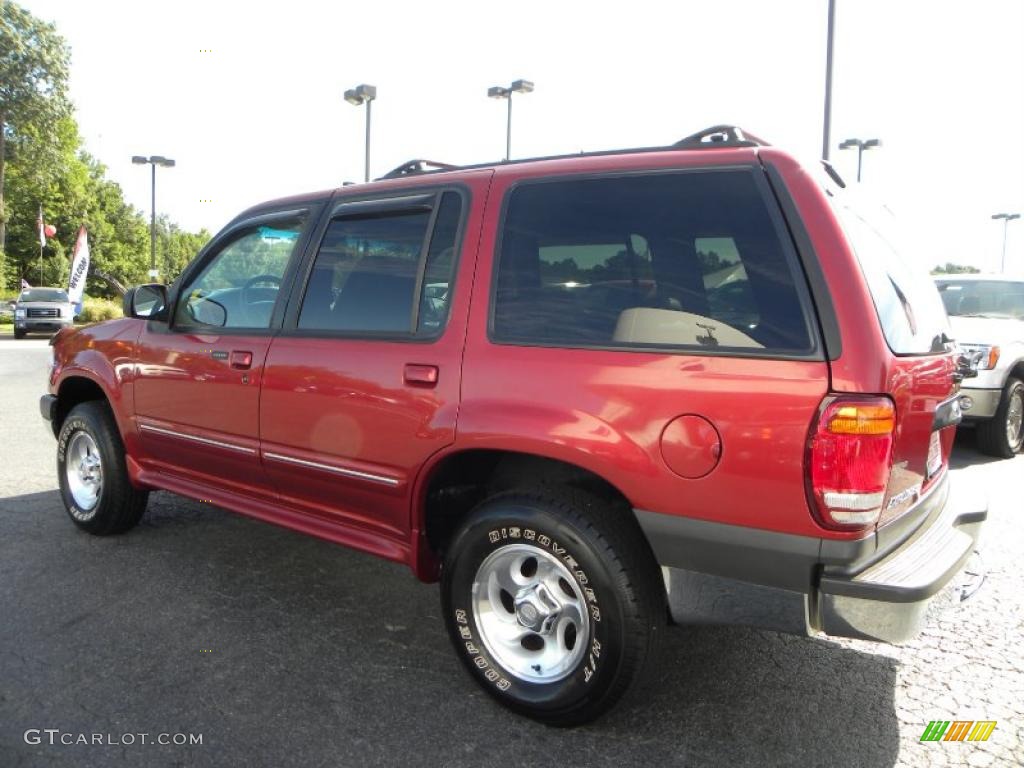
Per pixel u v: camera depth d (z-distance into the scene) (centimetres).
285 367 343
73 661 315
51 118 4362
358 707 285
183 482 418
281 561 434
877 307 234
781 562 232
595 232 273
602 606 254
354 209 344
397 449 303
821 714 286
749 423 231
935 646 342
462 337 291
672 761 256
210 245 407
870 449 221
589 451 253
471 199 306
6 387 1155
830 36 1509
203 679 303
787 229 238
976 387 684
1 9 4062
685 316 250
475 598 286
